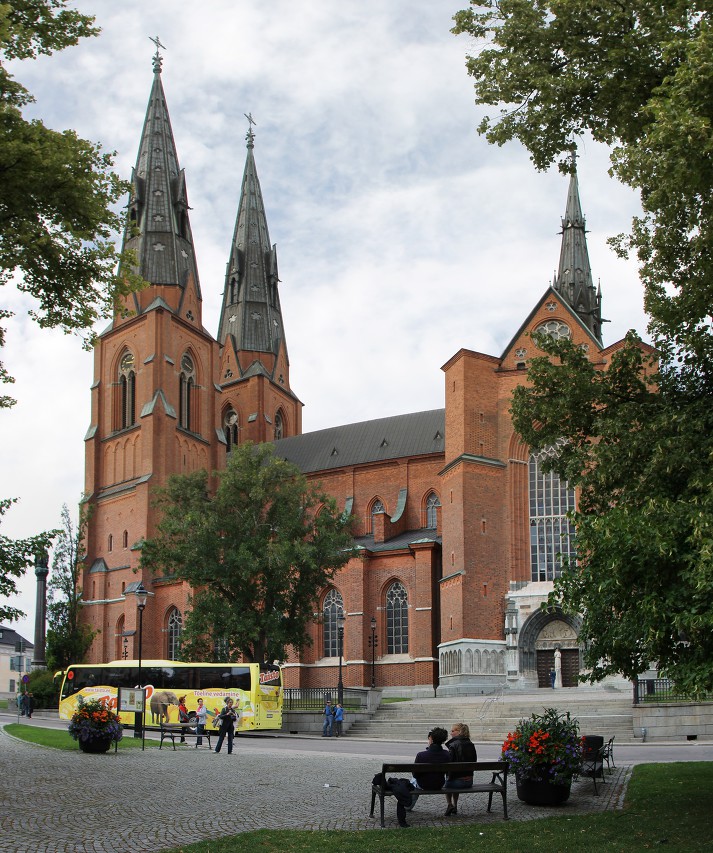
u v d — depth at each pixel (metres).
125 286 28.08
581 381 26.86
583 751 22.88
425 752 21.94
